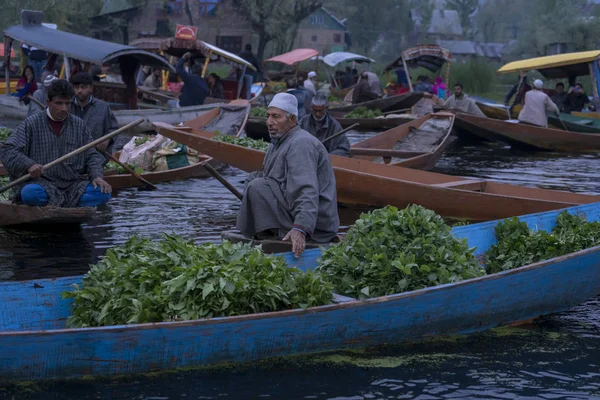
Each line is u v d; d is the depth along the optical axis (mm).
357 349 4688
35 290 4672
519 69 22547
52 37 17812
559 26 51219
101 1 44156
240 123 14203
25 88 18656
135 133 17375
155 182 10750
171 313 4324
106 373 4066
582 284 5625
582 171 14156
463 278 5039
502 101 32906
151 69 25828
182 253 4648
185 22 44312
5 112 19000
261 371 4332
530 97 18906
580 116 20922
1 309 4574
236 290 4371
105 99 19297
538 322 5465
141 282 4426
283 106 5559
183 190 10273
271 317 4285
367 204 9414
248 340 4285
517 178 13000
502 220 6406
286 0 42438
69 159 7516
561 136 17688
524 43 63688
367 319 4602
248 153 10180
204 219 8430
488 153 17484
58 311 4719
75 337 3928
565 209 6840
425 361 4605
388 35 72312
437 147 12930
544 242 5945
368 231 5219
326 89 33656
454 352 4777
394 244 5074
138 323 4238
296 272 4691
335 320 4488
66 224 7887
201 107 18078
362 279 4973
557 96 22734
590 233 6066
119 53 17016
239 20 45094
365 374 4379
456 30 83375
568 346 4953
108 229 7801
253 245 5758
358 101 24812
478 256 6199
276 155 5695
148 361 4117
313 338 4477
